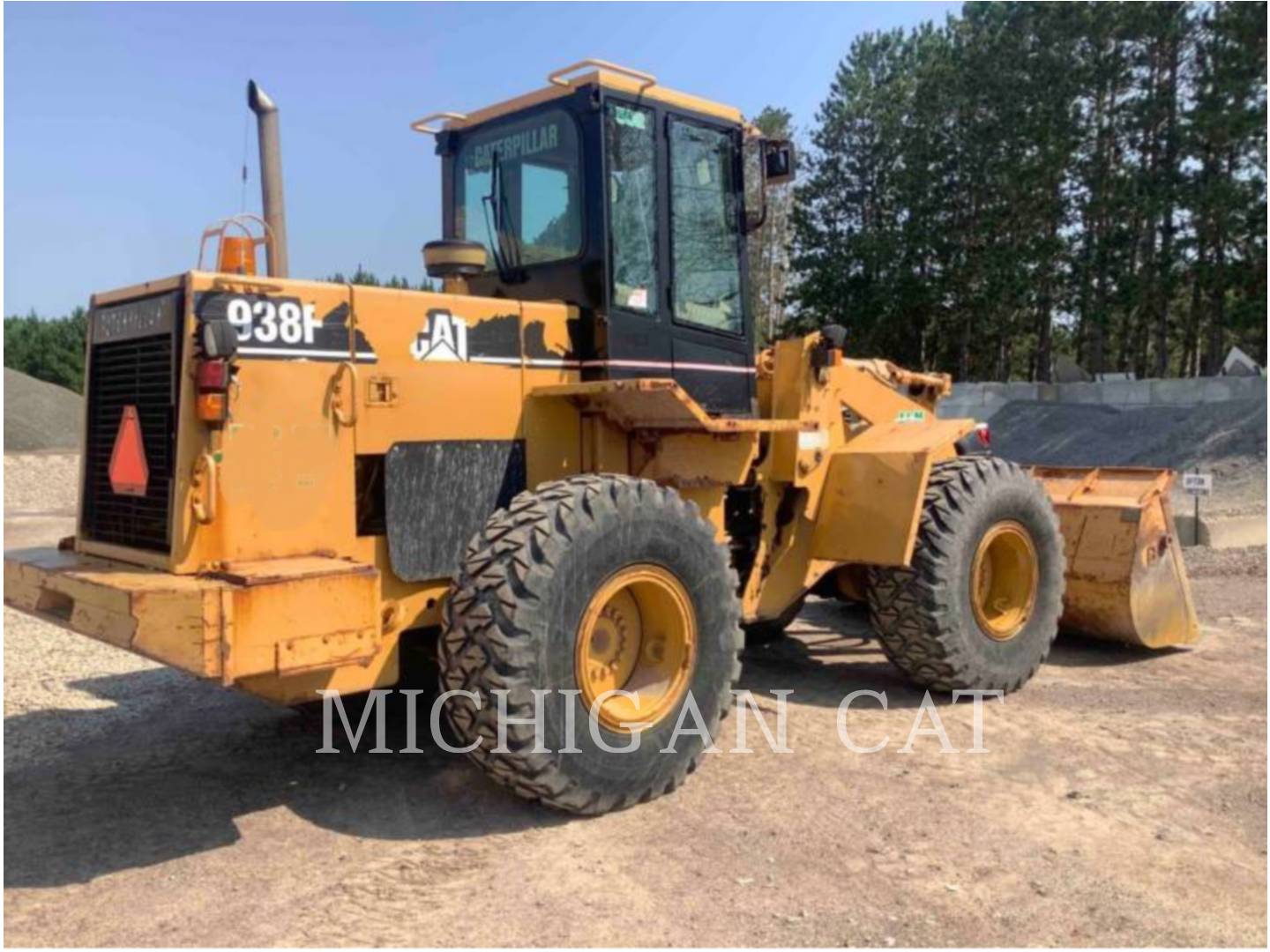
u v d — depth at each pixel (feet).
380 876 11.83
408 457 14.11
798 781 14.73
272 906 11.12
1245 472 50.39
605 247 15.65
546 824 13.26
